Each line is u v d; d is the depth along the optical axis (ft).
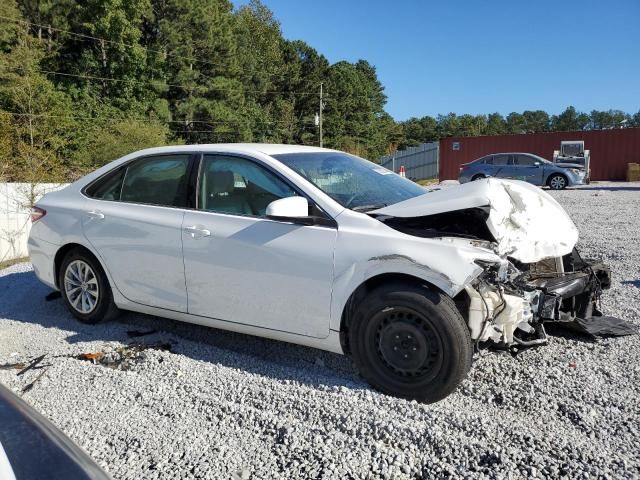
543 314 11.83
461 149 105.91
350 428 9.71
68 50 137.28
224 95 152.87
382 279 11.48
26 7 131.23
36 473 4.54
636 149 93.91
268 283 12.24
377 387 11.27
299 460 8.91
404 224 12.01
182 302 13.78
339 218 11.73
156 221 14.02
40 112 98.58
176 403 10.89
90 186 15.94
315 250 11.66
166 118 139.44
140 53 133.08
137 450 9.27
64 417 10.42
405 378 10.90
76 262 15.85
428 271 10.52
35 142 85.30
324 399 10.84
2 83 104.01
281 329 12.33
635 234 30.40
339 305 11.48
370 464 8.75
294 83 211.20
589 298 14.19
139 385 11.66
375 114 284.82
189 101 144.97
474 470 8.49
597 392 10.87
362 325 11.20
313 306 11.76
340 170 13.93
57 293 18.85
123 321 16.21
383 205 12.71
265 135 184.34
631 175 90.63
